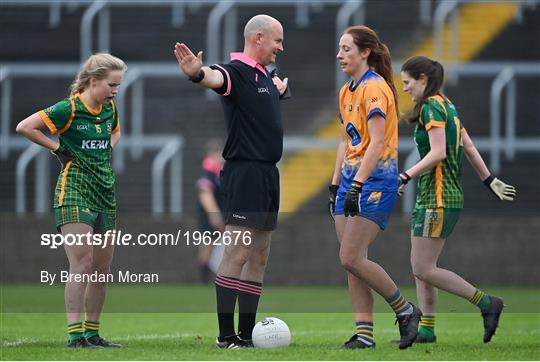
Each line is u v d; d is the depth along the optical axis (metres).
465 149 31.47
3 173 78.56
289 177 77.75
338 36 83.69
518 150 77.50
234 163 28.83
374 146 26.91
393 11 86.69
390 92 27.61
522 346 29.62
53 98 84.06
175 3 88.38
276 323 28.53
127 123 82.69
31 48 86.75
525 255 64.12
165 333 36.00
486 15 86.75
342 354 26.02
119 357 25.11
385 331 37.84
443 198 29.58
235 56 29.03
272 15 87.44
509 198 31.67
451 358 25.47
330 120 81.81
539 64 82.00
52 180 76.75
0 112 83.19
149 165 78.75
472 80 82.31
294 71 84.50
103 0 84.19
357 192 26.83
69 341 28.00
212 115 82.62
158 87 84.06
